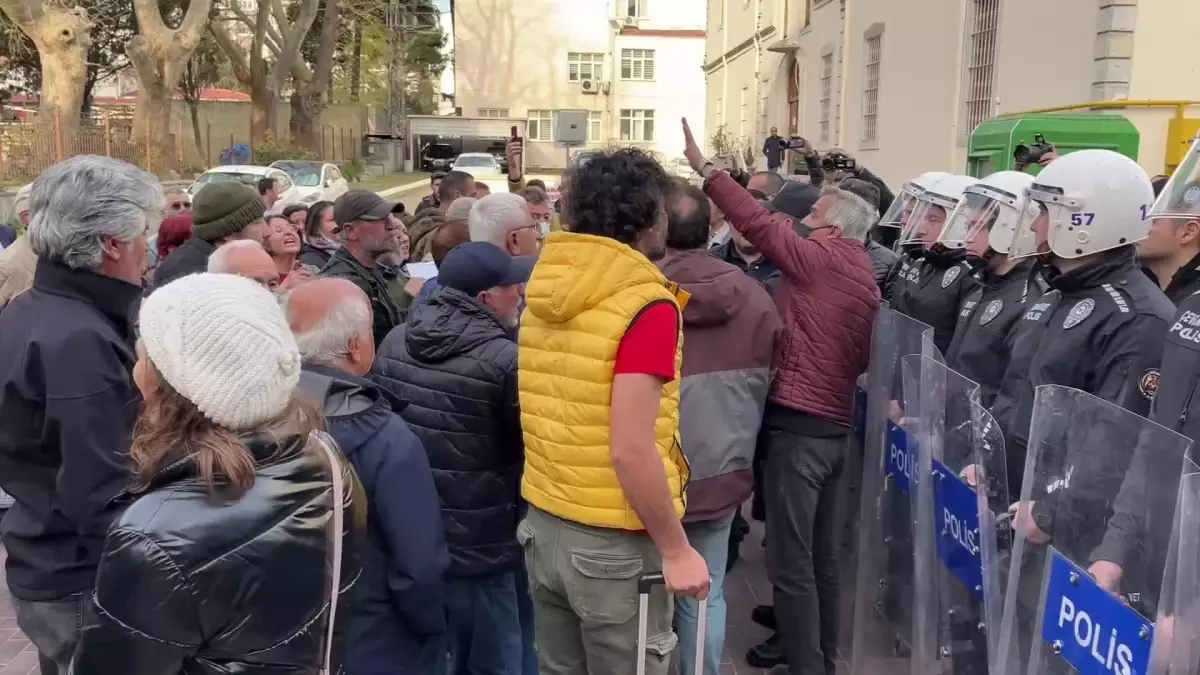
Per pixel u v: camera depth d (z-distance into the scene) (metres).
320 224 5.12
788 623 3.33
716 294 2.88
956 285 3.72
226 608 1.35
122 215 2.22
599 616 2.16
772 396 3.26
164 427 1.41
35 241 2.20
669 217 2.91
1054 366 2.61
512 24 42.81
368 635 2.22
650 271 2.10
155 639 1.33
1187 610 1.51
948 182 3.85
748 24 27.25
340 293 2.31
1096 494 1.84
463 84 43.16
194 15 20.47
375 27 41.94
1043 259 2.77
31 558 2.20
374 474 2.16
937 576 2.63
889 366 3.06
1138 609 1.69
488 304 2.83
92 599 1.41
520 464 2.83
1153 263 2.88
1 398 2.14
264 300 1.48
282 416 1.47
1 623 4.02
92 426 2.10
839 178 6.41
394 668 2.25
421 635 2.30
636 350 2.03
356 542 1.59
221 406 1.39
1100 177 2.55
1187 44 8.94
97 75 29.88
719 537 3.04
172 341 1.39
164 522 1.34
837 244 3.28
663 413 2.20
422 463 2.23
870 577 3.15
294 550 1.41
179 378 1.38
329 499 1.48
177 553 1.32
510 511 2.83
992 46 11.39
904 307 4.00
